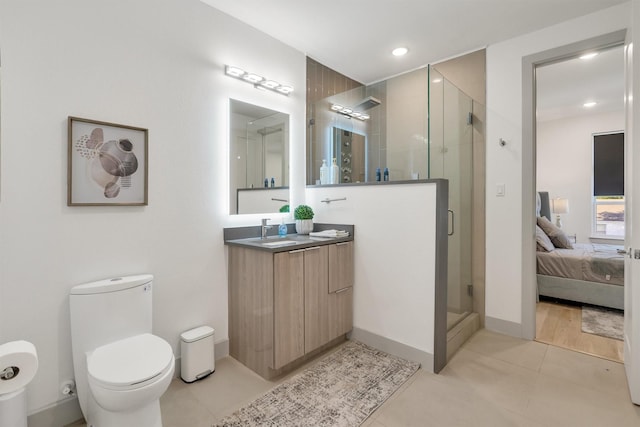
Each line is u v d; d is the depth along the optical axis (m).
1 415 1.30
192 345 2.04
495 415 1.72
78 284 1.70
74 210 1.69
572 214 5.54
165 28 2.04
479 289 2.99
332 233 2.55
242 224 2.51
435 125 2.79
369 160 3.35
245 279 2.23
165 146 2.04
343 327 2.53
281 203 2.81
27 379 1.34
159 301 2.03
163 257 2.05
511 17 2.46
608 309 3.40
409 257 2.27
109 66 1.80
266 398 1.87
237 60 2.45
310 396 1.88
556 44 2.57
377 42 2.84
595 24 2.39
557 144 5.67
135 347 1.62
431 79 2.78
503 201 2.84
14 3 1.50
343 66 3.33
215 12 2.31
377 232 2.46
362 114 3.33
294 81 2.93
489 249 2.92
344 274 2.53
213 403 1.83
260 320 2.12
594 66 3.42
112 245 1.83
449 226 2.72
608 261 3.28
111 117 1.81
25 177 1.54
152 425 1.47
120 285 1.72
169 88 2.06
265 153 2.68
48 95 1.60
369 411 1.74
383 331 2.43
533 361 2.30
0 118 1.48
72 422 1.68
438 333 2.14
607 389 1.95
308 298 2.22
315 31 2.65
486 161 2.94
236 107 2.46
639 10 1.71
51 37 1.60
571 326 2.96
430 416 1.71
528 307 2.69
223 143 2.37
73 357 1.62
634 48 1.74
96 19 1.75
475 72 3.00
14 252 1.51
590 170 5.37
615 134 5.18
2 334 1.49
